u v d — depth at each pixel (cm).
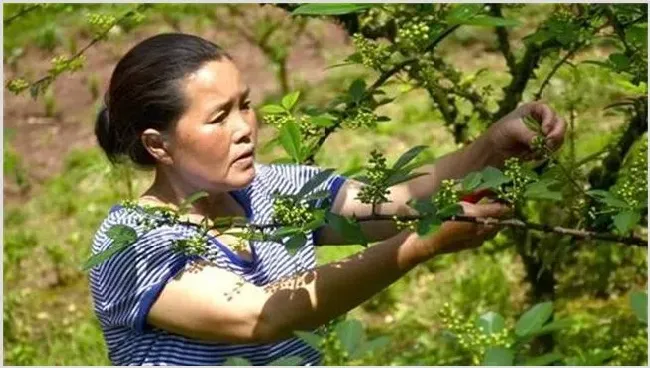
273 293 253
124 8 417
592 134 577
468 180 223
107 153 290
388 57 275
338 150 679
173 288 262
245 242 271
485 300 534
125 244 233
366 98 296
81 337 543
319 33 816
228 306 255
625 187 229
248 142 272
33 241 634
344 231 221
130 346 277
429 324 526
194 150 270
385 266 244
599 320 487
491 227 240
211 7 797
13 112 785
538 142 253
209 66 270
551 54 358
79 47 832
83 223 648
